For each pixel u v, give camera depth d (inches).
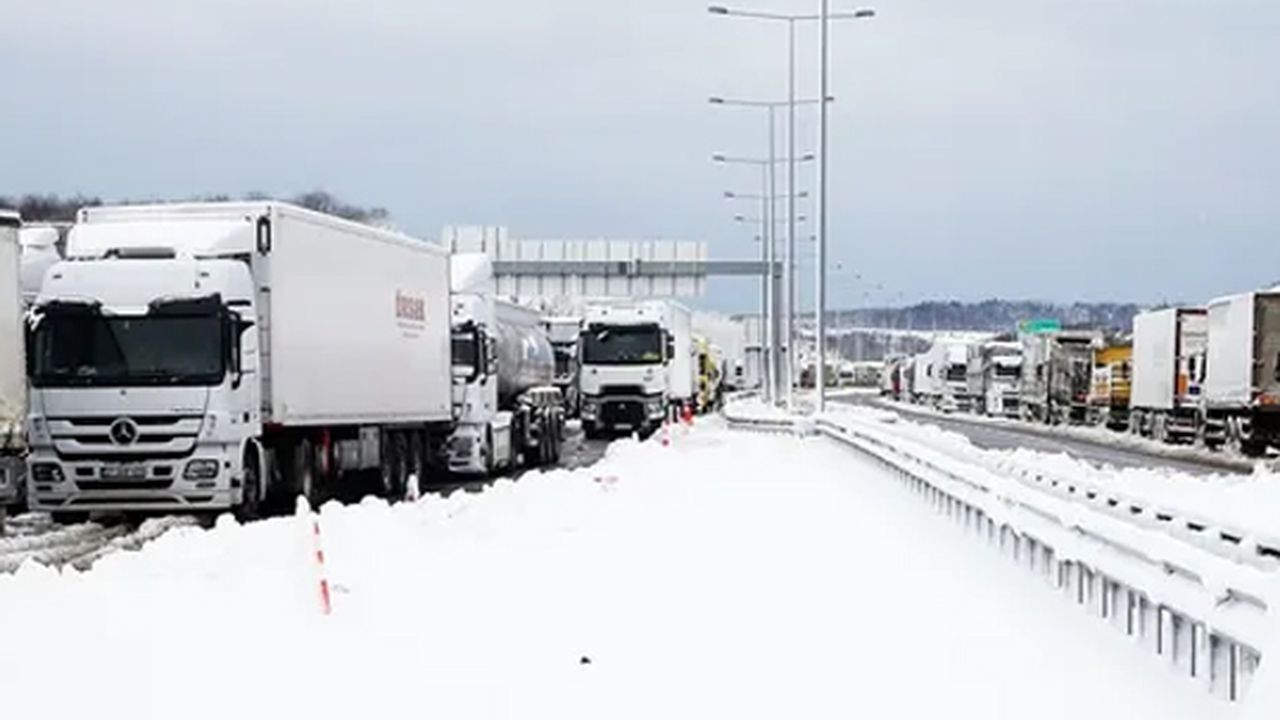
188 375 1178.0
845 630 630.5
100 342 1181.7
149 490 1179.9
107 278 1187.9
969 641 596.4
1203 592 465.4
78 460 1179.9
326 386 1395.2
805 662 565.0
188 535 886.4
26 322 1184.2
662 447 1993.1
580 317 3277.6
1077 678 518.3
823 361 2687.0
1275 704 355.3
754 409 3449.8
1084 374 3838.6
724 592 745.6
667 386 2957.7
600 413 2918.3
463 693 520.7
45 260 1363.2
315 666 561.6
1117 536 558.9
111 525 1206.9
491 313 2006.6
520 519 1101.7
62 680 524.1
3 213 1071.0
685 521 1125.7
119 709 488.4
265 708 494.6
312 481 1393.9
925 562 855.1
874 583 769.6
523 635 629.6
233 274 1213.7
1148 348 3127.5
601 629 643.5
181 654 574.2
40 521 1249.4
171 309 1184.2
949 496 1082.1
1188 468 2122.3
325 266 1391.5
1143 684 501.7
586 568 844.6
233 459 1193.4
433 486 1845.5
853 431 1983.3
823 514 1179.3
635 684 533.0
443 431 1907.0
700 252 3636.8
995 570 803.4
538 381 2367.1
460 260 1999.3
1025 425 4057.6
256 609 677.3
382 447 1616.6
